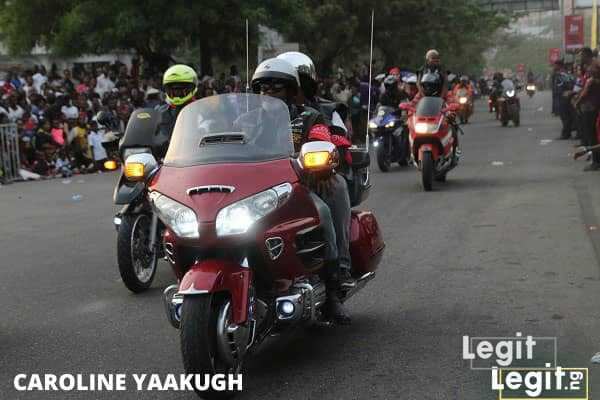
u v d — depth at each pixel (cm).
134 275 707
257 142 488
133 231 711
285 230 463
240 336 444
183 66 741
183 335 430
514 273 718
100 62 3291
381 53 4594
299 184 478
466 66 7612
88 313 657
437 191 1253
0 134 1686
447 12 4312
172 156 493
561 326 565
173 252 465
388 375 486
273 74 536
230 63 2888
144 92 2258
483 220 977
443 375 482
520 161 1633
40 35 2570
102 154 1916
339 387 470
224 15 2484
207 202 448
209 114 505
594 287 661
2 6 2552
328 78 3212
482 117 3525
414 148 1285
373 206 1127
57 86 2119
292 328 494
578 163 1545
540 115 3328
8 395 478
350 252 570
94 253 906
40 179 1762
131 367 521
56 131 1834
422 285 693
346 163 574
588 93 1524
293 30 2788
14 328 622
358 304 645
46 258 885
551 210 1023
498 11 5803
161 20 2362
